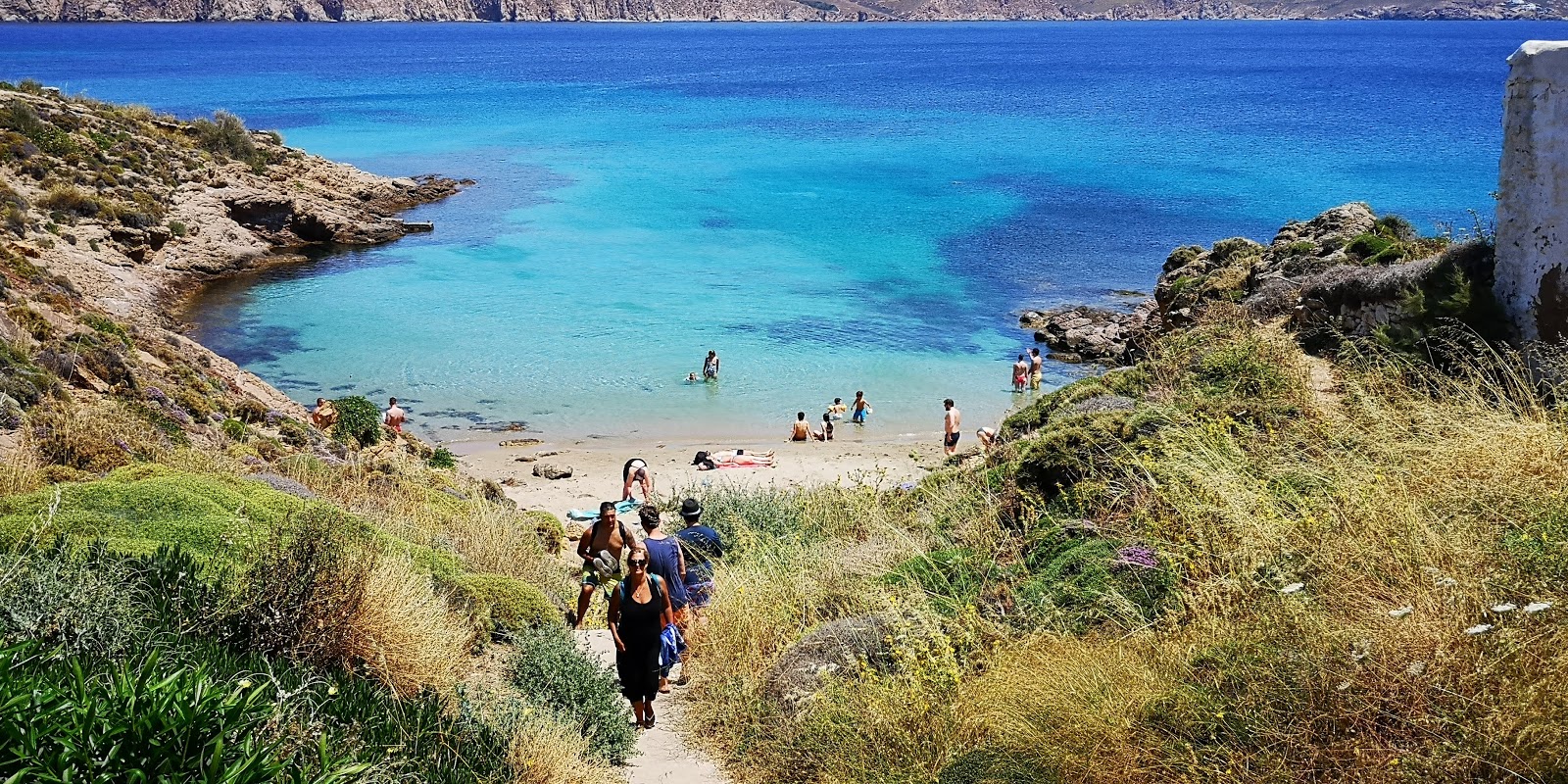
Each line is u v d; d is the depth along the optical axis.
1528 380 10.77
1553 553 5.70
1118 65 188.62
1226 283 21.86
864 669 7.83
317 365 30.58
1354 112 102.06
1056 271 41.94
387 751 6.38
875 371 30.67
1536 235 11.78
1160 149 76.62
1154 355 15.20
